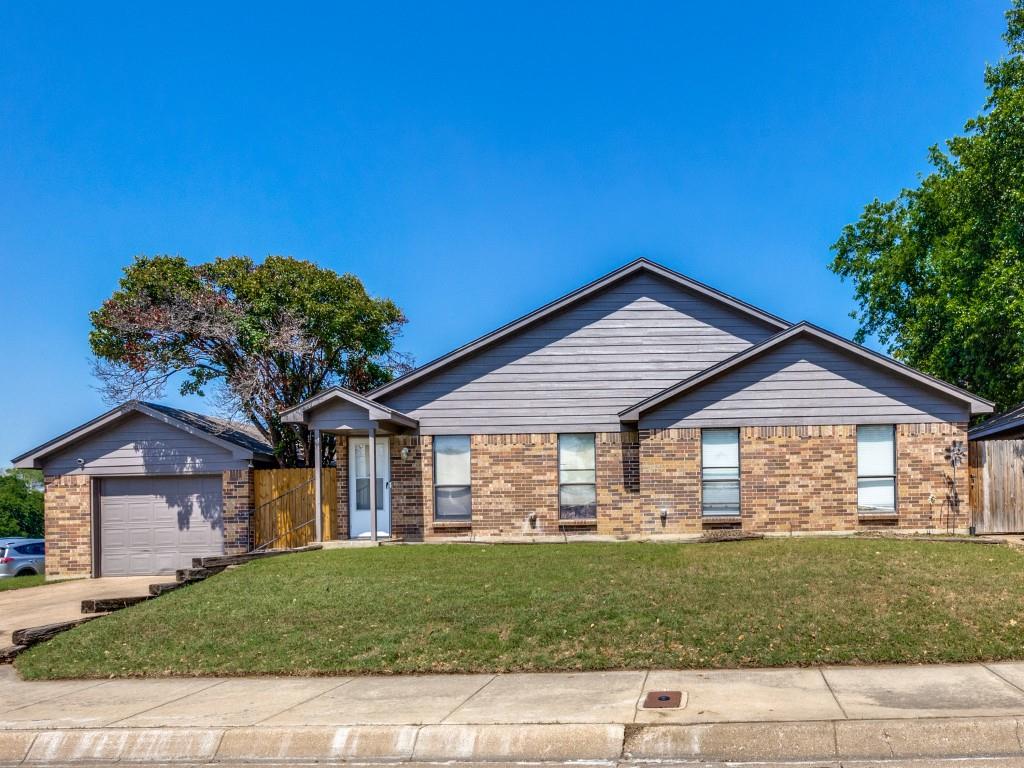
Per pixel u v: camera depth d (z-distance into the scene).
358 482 19.45
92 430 19.89
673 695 7.20
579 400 19.05
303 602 11.29
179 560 19.98
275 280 26.70
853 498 17.52
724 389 17.92
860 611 9.40
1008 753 6.00
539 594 10.89
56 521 19.95
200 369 26.64
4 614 14.13
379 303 29.86
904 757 6.04
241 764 6.59
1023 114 23.53
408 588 11.74
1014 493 17.36
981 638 8.46
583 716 6.73
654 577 11.62
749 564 12.27
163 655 9.59
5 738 7.06
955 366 28.05
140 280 25.23
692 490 17.83
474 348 19.03
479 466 18.94
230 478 19.86
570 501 18.92
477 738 6.52
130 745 6.88
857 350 17.52
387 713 7.12
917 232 32.25
